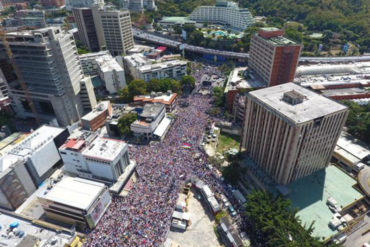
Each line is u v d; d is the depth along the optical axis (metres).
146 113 179.25
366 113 178.75
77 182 122.81
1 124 186.12
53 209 117.00
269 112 122.56
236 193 131.00
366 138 159.88
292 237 98.38
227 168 139.25
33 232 107.38
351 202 118.56
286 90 140.00
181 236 113.31
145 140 175.00
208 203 126.81
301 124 106.12
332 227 108.69
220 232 115.31
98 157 130.38
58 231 106.69
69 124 198.62
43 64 168.12
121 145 139.50
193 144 168.25
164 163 151.12
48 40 164.88
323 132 117.56
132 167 144.00
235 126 186.00
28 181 134.12
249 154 153.50
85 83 196.38
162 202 125.44
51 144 147.38
